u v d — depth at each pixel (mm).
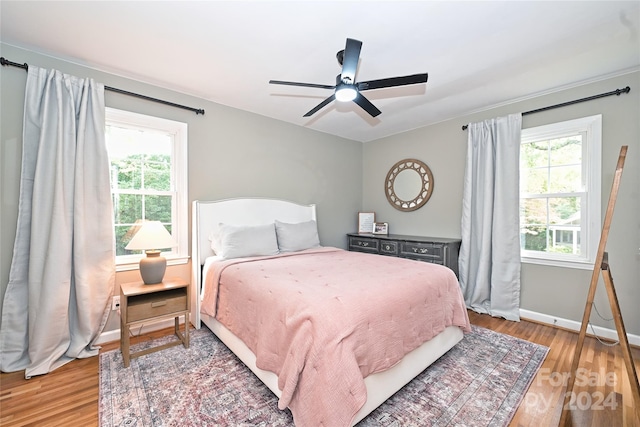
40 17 1777
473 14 1749
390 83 1946
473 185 3342
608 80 2520
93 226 2273
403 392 1763
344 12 1737
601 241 1504
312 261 2621
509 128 3041
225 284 2279
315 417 1272
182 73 2510
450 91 2855
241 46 2109
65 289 2098
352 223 4664
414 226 4098
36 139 2096
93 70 2396
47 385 1844
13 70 2068
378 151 4590
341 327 1385
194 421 1518
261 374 1750
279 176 3715
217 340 2479
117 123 2564
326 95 2973
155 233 2291
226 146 3221
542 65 2359
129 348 2258
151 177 2791
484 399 1701
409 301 1777
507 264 3016
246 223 3256
